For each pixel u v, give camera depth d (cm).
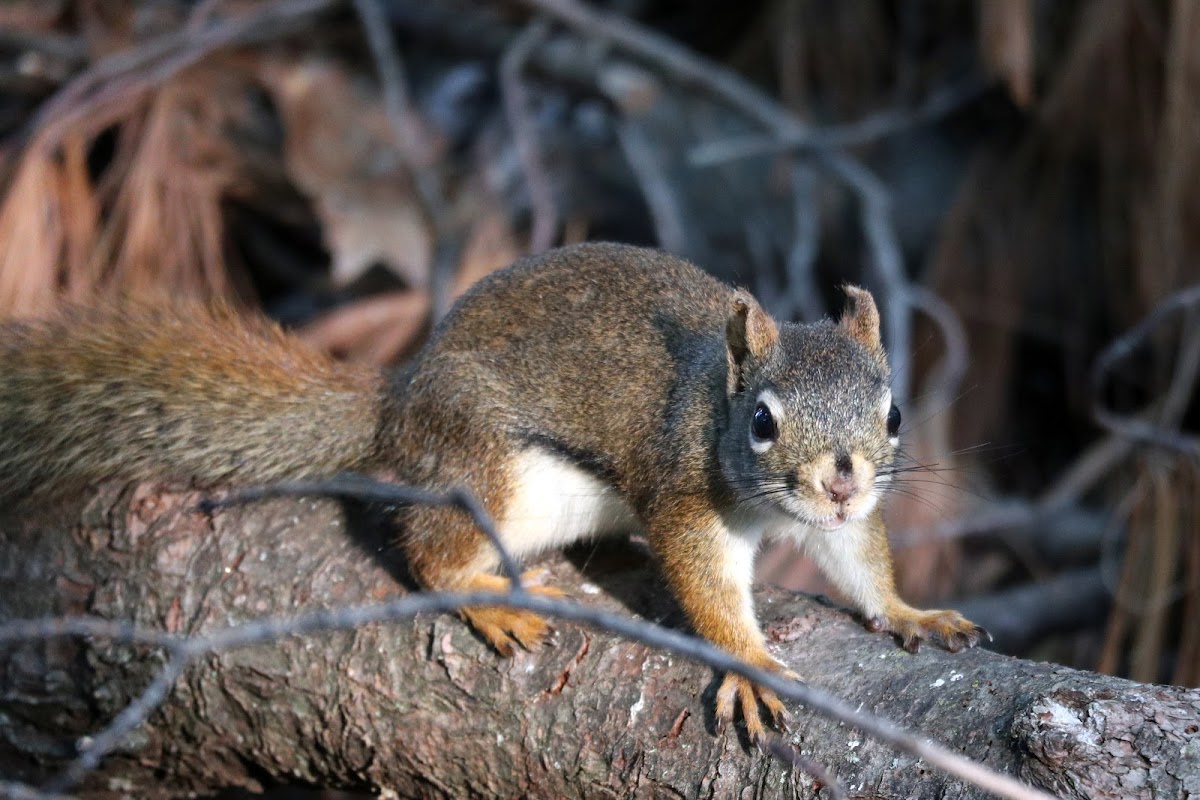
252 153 1575
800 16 1683
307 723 859
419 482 949
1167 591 1179
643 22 1877
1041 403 1616
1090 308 1562
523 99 1730
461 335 978
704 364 941
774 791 729
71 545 933
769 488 862
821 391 870
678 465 909
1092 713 646
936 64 1680
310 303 1616
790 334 927
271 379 1009
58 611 913
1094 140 1511
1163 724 634
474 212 1617
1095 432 1575
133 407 991
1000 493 1535
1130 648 1327
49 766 920
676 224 1577
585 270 1002
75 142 1438
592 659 815
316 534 922
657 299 985
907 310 1422
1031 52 1529
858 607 873
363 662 848
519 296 989
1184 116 1394
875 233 1475
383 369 1036
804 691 585
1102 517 1530
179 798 943
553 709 802
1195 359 1362
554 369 960
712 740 759
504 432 948
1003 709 687
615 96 1681
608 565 945
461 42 1800
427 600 600
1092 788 625
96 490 959
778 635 838
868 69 1680
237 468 978
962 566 1494
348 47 1783
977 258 1543
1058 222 1551
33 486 963
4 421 985
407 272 1521
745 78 1762
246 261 1614
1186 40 1382
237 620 884
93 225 1418
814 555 908
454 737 823
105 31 1650
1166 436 1217
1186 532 1200
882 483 882
